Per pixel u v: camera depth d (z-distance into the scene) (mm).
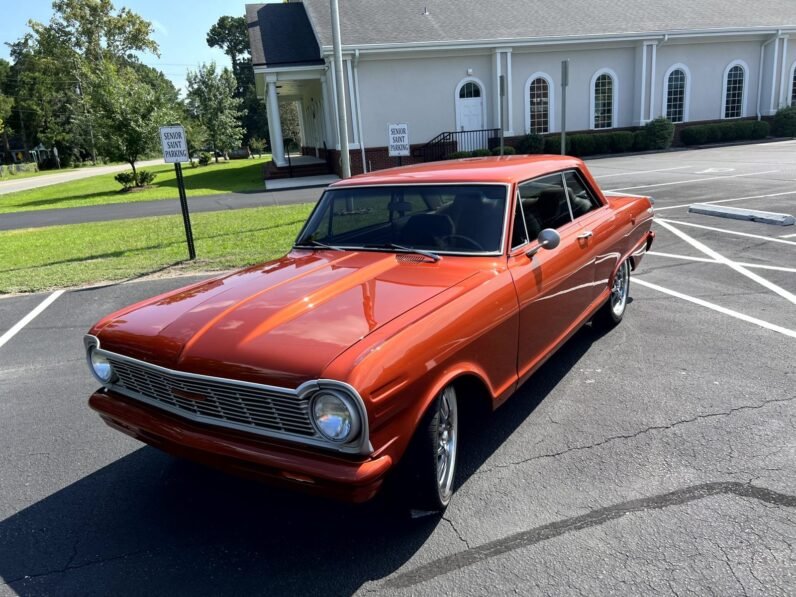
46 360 5527
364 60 22906
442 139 24359
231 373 2455
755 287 6273
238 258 9219
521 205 3643
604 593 2357
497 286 3143
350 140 23141
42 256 10656
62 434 4066
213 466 2643
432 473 2682
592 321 5355
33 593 2555
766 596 2281
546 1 27641
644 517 2797
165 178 31625
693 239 8688
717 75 27625
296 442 2404
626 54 26078
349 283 3121
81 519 3084
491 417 3881
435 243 3564
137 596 2504
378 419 2314
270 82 23594
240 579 2572
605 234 4660
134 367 2840
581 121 26406
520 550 2641
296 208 14789
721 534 2643
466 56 24031
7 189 36250
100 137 25906
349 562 2643
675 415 3732
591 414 3828
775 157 19406
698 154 22562
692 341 4922
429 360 2572
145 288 7875
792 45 28250
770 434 3439
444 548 2693
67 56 60656
